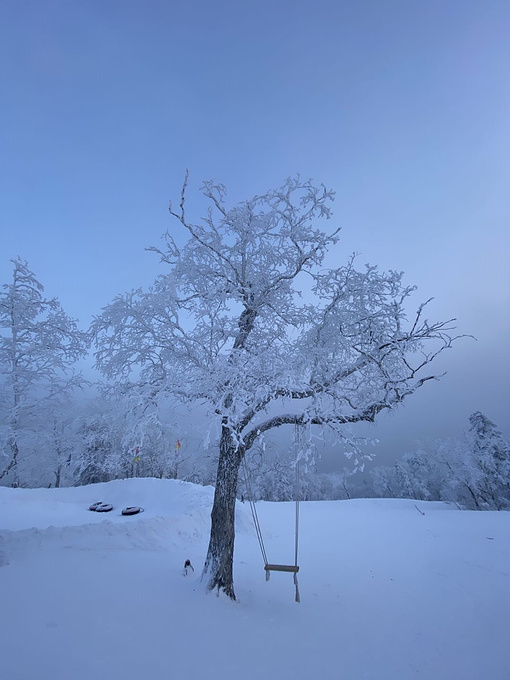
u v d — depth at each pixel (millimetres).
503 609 7367
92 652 4016
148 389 6773
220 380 6430
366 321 8086
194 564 8242
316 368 7723
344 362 8531
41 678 3463
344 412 7254
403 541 12797
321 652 5020
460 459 30766
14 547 7008
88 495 19234
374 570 9562
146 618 4984
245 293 8383
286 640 5188
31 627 4305
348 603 7199
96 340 7777
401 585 8523
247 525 13359
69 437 16844
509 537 13422
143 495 18594
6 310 14617
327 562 10109
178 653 4297
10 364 14891
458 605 7520
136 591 5871
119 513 16312
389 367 8430
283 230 8391
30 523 12711
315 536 13266
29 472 19078
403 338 7645
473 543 12664
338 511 18312
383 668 4898
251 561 9867
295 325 9102
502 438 29594
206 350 7625
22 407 14820
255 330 9180
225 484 7207
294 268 8812
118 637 4406
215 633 4938
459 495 32406
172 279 7074
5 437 13883
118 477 30922
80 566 6668
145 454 28594
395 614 6867
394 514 17922
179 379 6766
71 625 4504
